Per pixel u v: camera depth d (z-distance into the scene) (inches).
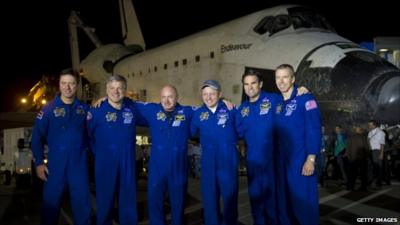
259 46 430.0
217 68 461.7
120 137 215.8
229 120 223.9
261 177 220.7
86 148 217.0
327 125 382.9
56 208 211.8
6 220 284.0
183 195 225.5
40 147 214.2
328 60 382.6
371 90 356.5
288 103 210.2
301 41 412.8
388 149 435.2
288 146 209.0
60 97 214.1
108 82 215.0
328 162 489.1
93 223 277.4
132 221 217.8
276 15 444.5
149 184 224.4
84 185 212.5
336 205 313.4
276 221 221.9
